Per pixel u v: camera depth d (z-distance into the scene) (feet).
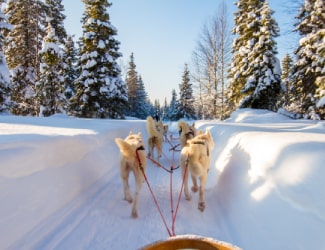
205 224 12.57
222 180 17.10
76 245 10.30
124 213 13.64
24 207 10.30
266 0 68.44
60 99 72.02
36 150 12.83
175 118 171.22
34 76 80.89
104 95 72.54
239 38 77.66
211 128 36.60
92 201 14.64
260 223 10.05
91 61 71.82
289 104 79.30
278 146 12.73
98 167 18.80
